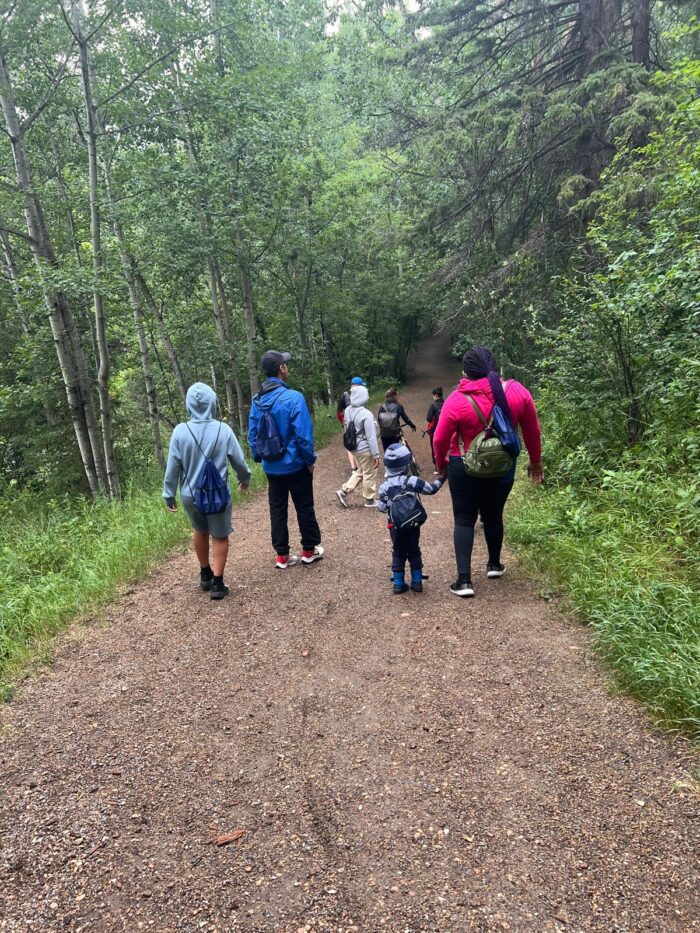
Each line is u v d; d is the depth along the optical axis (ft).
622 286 18.71
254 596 15.19
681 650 9.30
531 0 42.16
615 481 16.67
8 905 6.32
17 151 31.96
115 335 49.14
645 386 18.83
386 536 20.74
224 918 6.05
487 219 43.65
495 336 42.50
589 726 8.72
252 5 45.37
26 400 41.32
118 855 6.97
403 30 47.75
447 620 12.87
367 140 59.52
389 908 6.02
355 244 61.31
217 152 39.63
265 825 7.35
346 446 26.53
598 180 36.35
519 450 12.80
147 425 61.82
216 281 49.08
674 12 38.68
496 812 7.26
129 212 38.86
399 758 8.47
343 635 12.64
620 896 5.93
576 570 13.60
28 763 8.82
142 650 12.45
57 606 14.56
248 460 39.55
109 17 32.37
